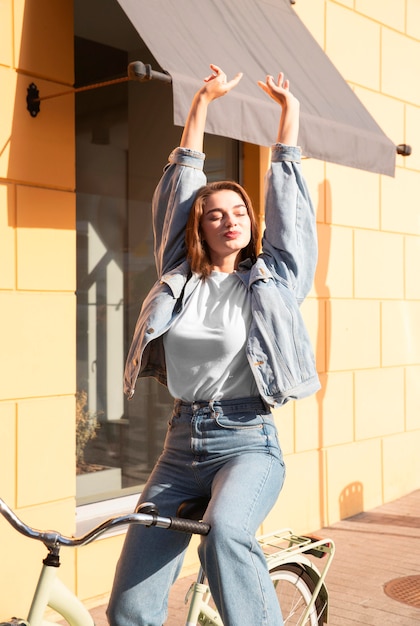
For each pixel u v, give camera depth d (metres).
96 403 5.32
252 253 2.91
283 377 2.65
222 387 2.68
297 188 2.88
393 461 7.37
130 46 5.53
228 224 2.77
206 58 4.55
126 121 5.52
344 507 6.78
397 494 7.43
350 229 6.91
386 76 7.31
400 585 5.12
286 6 6.10
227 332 2.66
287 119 2.94
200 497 2.73
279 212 2.84
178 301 2.78
